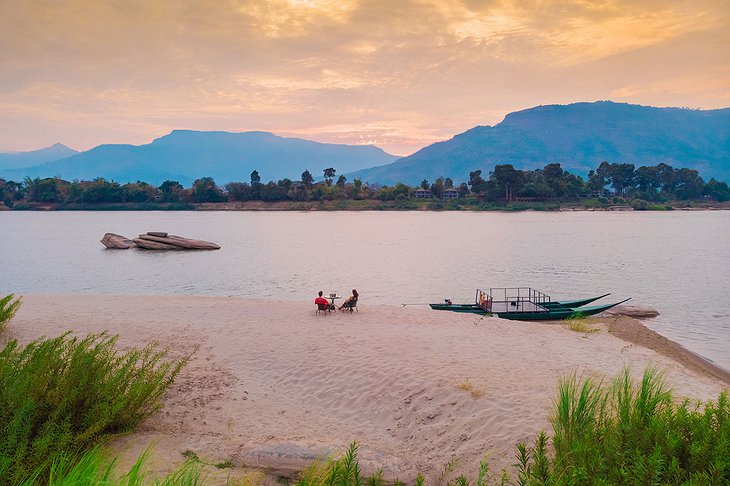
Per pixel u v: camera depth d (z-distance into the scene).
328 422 9.91
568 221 140.50
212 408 10.23
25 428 5.98
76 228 109.38
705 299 34.03
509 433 8.06
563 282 41.50
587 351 15.05
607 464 4.52
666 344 18.95
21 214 184.00
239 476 6.67
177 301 24.02
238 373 12.94
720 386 12.98
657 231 101.69
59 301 23.84
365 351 14.11
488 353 13.88
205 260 55.91
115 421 7.78
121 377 8.07
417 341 15.12
